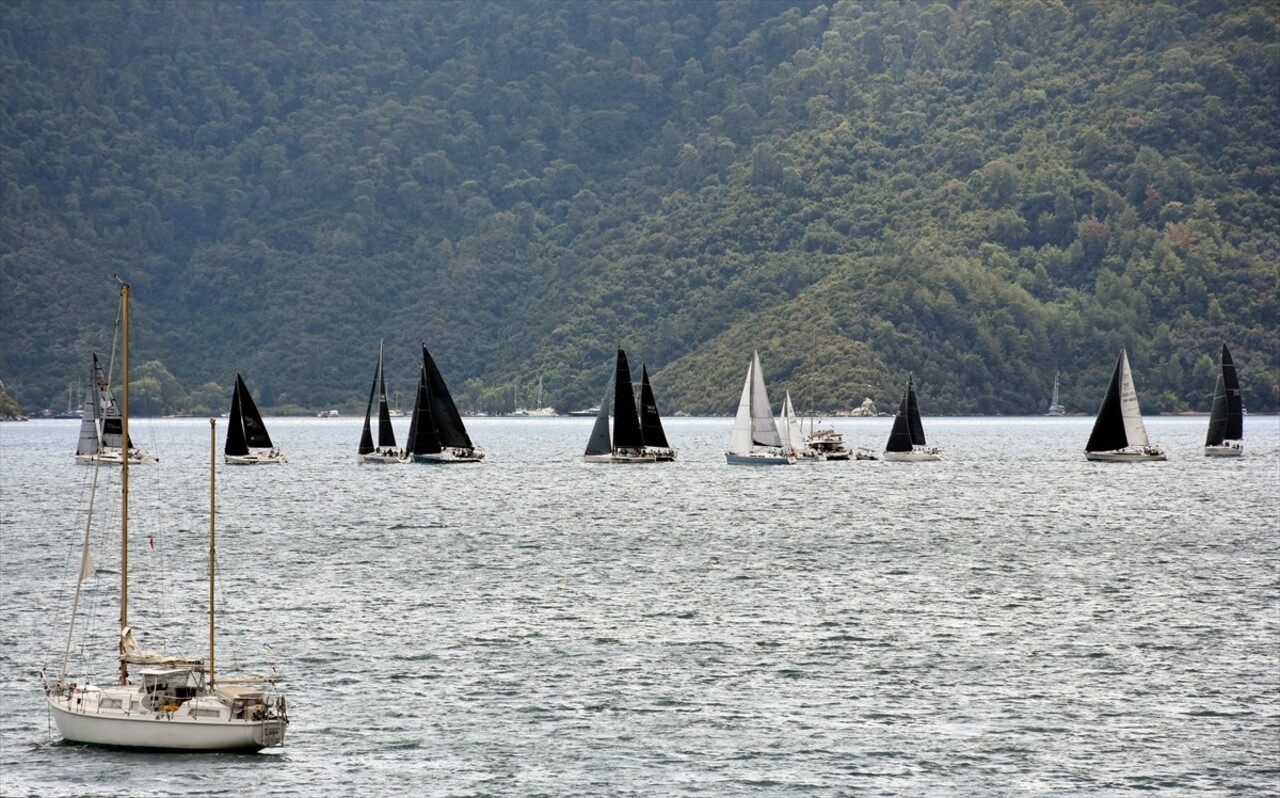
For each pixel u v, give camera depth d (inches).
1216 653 7495.1
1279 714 6466.5
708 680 6943.9
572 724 6284.5
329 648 7529.5
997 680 6973.4
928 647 7613.2
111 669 7126.0
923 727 6279.5
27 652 7455.7
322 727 6215.6
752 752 5974.4
